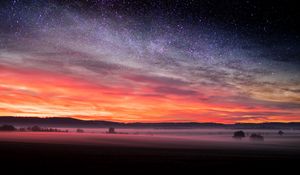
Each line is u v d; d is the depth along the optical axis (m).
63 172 13.52
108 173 13.57
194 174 13.77
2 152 19.16
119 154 19.97
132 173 13.66
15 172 13.31
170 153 21.61
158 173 13.81
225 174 13.83
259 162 17.48
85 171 13.82
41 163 15.48
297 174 14.22
